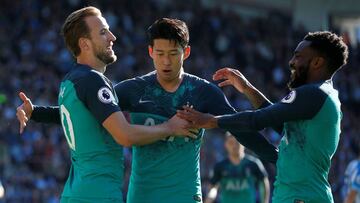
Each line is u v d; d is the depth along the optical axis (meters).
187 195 16.78
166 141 16.77
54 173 52.66
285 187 15.75
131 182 17.14
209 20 87.25
